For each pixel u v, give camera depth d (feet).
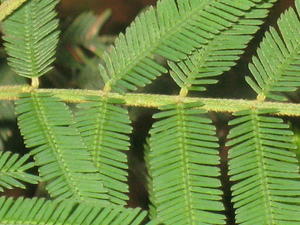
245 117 0.43
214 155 0.42
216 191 0.41
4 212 0.40
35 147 0.43
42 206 0.40
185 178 0.42
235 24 0.43
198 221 0.41
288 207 0.41
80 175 0.42
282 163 0.42
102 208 0.40
